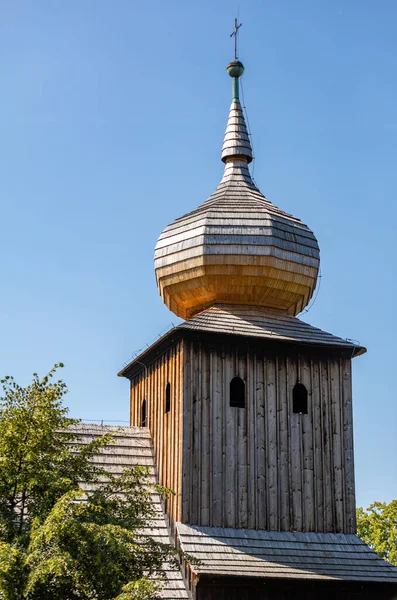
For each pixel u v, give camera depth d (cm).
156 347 3275
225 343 3128
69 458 2342
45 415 2266
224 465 3002
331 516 3095
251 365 3141
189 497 2917
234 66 3753
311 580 2812
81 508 2083
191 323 3105
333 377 3250
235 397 3145
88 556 2039
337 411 3216
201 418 3017
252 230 3284
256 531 2970
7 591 1941
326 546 3019
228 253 3262
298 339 3181
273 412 3122
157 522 2983
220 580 2741
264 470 3048
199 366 3069
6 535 2139
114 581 2066
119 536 2053
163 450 3159
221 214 3334
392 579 2930
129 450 3250
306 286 3388
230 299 3334
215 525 2928
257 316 3288
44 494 2206
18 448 2197
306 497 3077
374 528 5650
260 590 2794
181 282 3375
